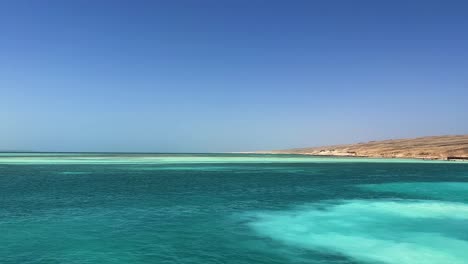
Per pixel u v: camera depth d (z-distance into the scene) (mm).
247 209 31719
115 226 24922
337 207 33062
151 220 26906
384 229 24938
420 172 75062
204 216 28594
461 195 41094
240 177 63125
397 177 63406
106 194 39812
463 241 22203
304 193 42094
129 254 19016
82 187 45875
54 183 50500
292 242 21734
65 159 148125
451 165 100500
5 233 22781
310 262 18297
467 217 28719
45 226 24672
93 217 27734
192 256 18922
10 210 30141
